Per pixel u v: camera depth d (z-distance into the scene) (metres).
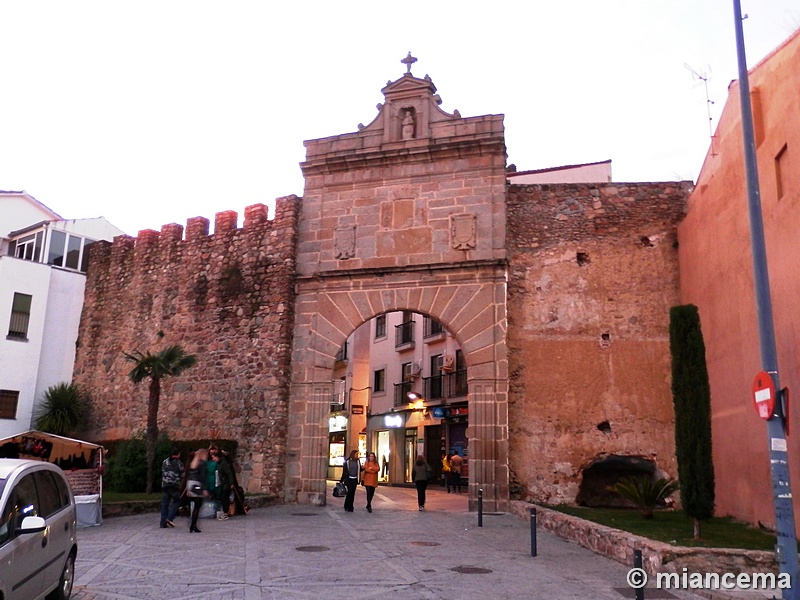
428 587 8.21
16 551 5.57
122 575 8.81
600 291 17.64
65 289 26.56
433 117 19.23
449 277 18.09
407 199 19.00
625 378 17.05
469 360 17.48
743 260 12.99
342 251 19.22
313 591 7.96
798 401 10.50
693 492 10.29
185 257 22.41
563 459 16.80
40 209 34.09
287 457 18.59
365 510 17.47
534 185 18.59
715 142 14.77
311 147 20.22
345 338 18.78
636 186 18.22
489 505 16.58
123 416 22.48
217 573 8.97
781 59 11.05
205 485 13.18
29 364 25.02
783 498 7.43
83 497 13.50
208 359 20.67
